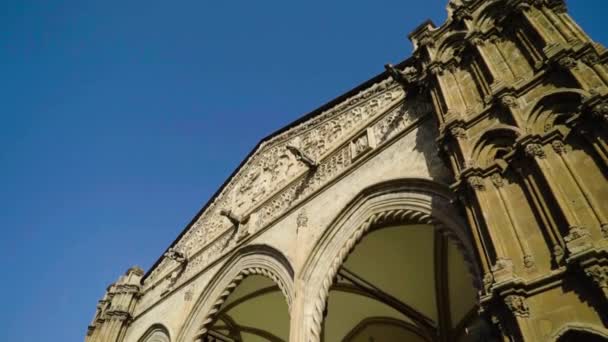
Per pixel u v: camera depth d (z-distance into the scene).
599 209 7.71
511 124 10.14
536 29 11.03
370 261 19.14
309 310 14.19
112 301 29.36
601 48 9.67
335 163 17.97
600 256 7.04
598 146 8.27
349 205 15.33
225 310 23.39
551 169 8.76
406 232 17.91
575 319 7.00
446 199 12.23
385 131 16.31
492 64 11.98
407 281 19.97
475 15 13.67
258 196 22.64
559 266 7.66
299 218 17.42
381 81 19.02
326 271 14.75
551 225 8.23
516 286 7.74
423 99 15.23
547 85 10.02
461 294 19.55
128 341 26.36
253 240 19.83
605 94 8.39
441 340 20.38
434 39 15.02
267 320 24.42
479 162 10.32
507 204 9.23
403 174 13.94
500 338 7.78
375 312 22.00
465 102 12.17
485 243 8.95
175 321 22.59
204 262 23.73
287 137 23.44
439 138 11.65
